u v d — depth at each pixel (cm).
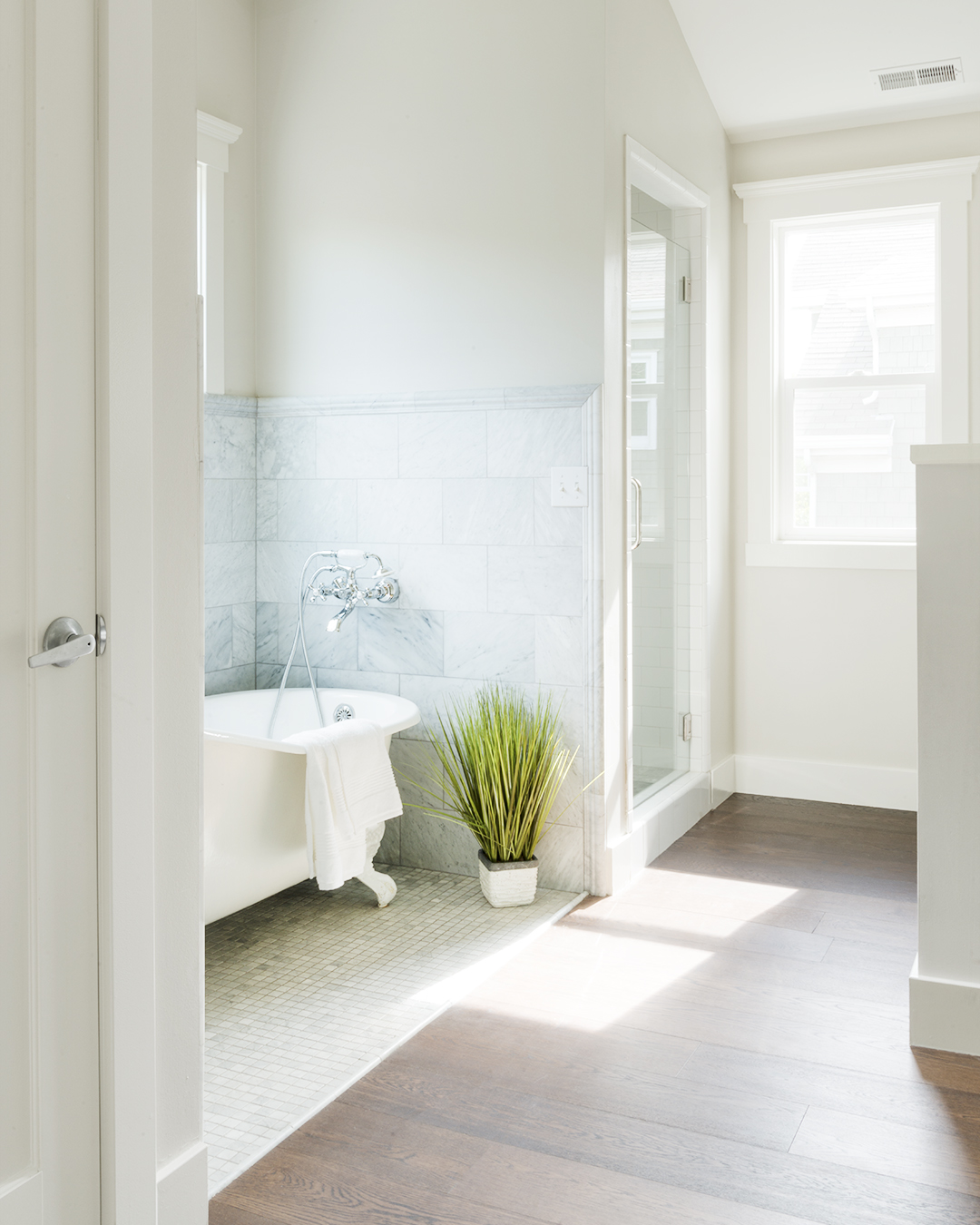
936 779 238
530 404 343
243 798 287
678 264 411
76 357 153
